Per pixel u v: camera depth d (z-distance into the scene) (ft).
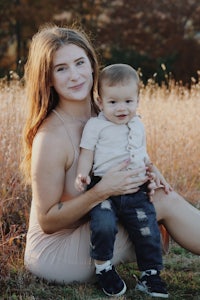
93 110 12.34
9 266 12.71
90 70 11.82
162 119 23.24
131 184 11.23
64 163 11.46
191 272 13.09
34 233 12.02
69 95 11.57
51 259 11.77
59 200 11.44
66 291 11.59
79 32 12.05
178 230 11.97
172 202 11.91
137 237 11.41
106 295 11.38
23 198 16.19
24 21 74.08
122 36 73.97
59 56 11.50
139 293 11.51
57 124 11.60
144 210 11.40
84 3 75.00
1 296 11.53
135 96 11.41
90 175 11.61
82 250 11.60
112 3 74.54
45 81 11.64
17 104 19.75
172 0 73.51
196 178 21.72
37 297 11.44
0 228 14.51
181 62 71.15
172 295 11.63
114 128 11.39
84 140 11.37
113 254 11.66
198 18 73.20
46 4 74.49
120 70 11.36
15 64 73.41
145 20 73.82
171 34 72.74
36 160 11.37
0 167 15.96
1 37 74.90
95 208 11.21
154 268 11.41
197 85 29.01
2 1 73.61
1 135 17.15
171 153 21.02
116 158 11.34
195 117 23.67
